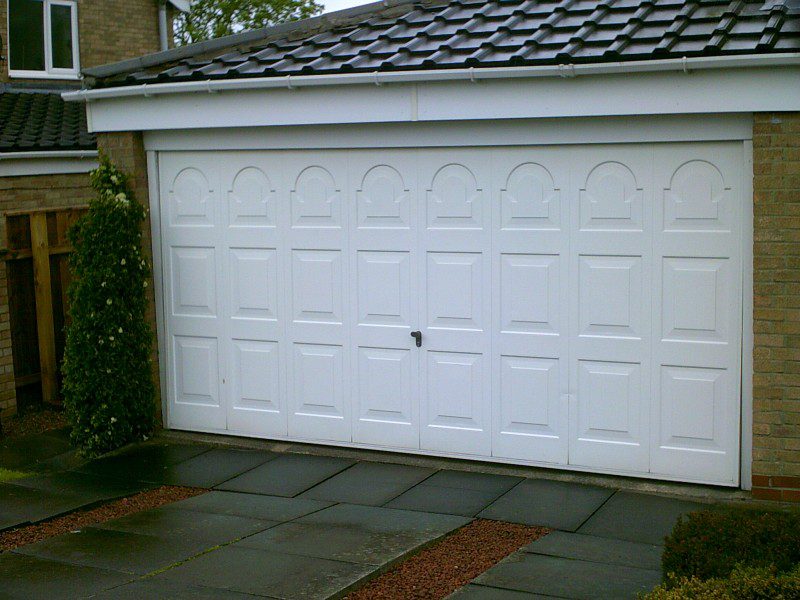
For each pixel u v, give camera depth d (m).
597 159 7.28
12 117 12.22
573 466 7.56
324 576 5.68
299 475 7.85
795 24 6.61
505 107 7.28
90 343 8.66
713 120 6.83
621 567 5.75
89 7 14.88
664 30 7.18
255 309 8.73
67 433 10.00
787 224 6.56
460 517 6.73
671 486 7.20
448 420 8.01
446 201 7.83
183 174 8.91
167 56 9.04
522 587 5.47
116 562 6.05
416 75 7.36
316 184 8.34
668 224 7.11
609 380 7.39
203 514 7.00
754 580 4.45
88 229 8.70
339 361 8.40
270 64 8.43
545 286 7.55
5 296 10.52
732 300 6.96
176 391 9.18
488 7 8.63
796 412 6.65
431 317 7.98
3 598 5.52
